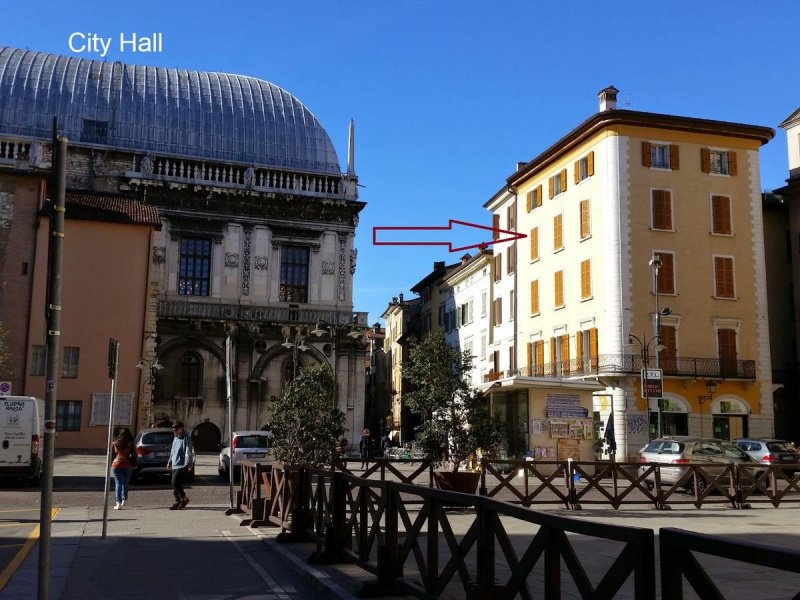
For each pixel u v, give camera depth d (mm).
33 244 40844
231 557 11648
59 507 19031
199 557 11625
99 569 10633
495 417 19016
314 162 59438
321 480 11453
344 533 10711
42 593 6996
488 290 59688
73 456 36312
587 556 10328
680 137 43781
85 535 13844
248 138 58219
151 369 43062
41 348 40219
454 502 7168
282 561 11312
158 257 50938
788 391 47500
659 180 43031
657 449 28234
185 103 57906
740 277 43469
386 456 45469
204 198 52750
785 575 9328
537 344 49812
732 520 16906
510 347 54562
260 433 29875
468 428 18562
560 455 28859
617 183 42469
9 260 40344
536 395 29000
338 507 10773
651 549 4543
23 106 53188
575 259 45719
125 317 42219
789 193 48719
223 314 51312
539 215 50594
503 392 30672
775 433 45750
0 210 40625
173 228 51719
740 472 20797
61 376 40688
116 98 56000
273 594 9117
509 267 55469
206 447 49656
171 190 51969
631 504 20984
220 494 23391
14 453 24219
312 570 10070
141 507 19141
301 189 55688
